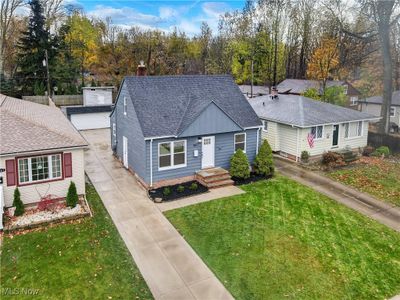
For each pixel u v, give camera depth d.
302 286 9.92
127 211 14.75
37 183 14.60
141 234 12.78
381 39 28.16
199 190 17.14
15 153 13.59
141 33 57.38
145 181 17.41
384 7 27.17
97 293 9.40
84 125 32.91
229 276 10.31
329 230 13.39
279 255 11.50
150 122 17.34
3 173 13.84
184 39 59.84
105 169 20.62
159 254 11.46
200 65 59.72
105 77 48.72
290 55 57.19
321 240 12.59
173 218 14.13
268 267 10.80
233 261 11.10
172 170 17.84
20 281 9.84
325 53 43.50
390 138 25.33
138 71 21.88
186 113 18.50
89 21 57.59
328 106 25.41
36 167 14.47
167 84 19.67
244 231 13.12
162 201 15.80
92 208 14.94
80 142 15.38
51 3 47.78
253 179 19.06
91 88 36.88
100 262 10.89
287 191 17.38
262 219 14.18
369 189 17.95
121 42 52.16
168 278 10.19
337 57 42.41
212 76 21.53
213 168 19.22
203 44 63.69
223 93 20.98
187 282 10.02
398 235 13.18
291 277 10.33
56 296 9.23
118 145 22.41
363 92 47.09
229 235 12.79
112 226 13.35
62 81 44.09
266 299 9.34
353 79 49.28
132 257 11.26
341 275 10.49
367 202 16.30
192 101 19.31
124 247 11.85
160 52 52.06
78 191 15.70
